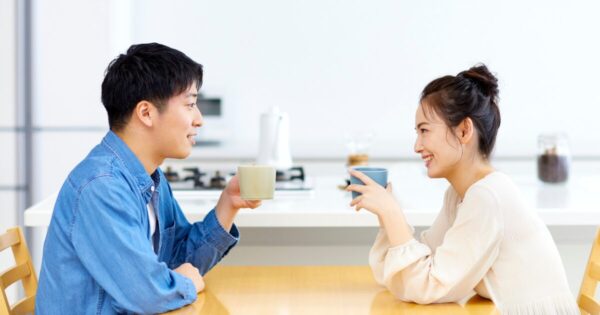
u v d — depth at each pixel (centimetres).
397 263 156
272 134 279
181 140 163
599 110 392
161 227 176
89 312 155
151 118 160
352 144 307
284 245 236
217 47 390
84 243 151
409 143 393
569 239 241
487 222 154
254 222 212
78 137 363
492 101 163
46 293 157
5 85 359
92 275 151
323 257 237
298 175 277
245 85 392
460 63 392
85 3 357
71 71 360
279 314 151
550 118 393
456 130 160
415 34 390
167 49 162
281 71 392
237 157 388
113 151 161
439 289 155
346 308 155
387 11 389
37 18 357
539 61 390
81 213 152
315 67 392
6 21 357
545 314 156
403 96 394
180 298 154
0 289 157
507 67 391
